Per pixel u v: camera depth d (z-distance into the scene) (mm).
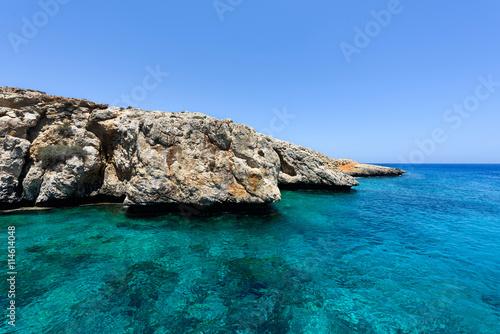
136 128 16734
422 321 6699
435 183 47000
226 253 10891
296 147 32906
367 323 6566
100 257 9906
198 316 6566
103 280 8172
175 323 6254
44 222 13969
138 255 10258
